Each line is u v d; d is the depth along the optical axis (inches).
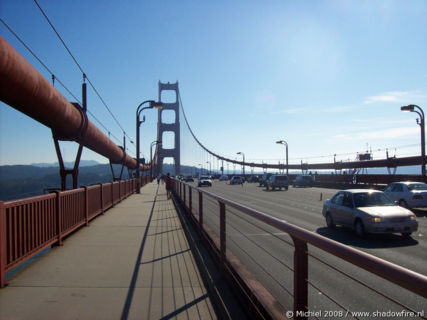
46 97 413.7
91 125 662.5
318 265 289.6
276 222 137.3
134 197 1032.8
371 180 1573.6
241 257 311.0
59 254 297.0
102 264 264.8
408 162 1806.1
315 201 960.9
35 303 185.0
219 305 183.0
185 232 408.5
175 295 198.4
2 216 209.0
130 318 166.6
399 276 72.2
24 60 359.9
